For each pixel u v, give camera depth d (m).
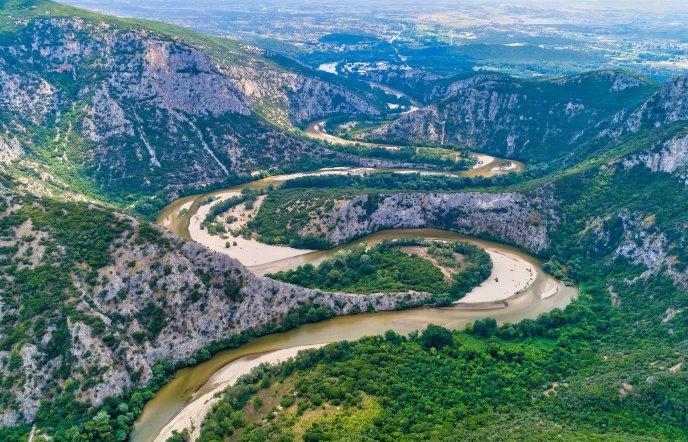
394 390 156.88
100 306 176.62
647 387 148.62
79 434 148.75
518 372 171.00
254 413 155.38
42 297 170.12
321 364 174.12
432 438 132.50
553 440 125.19
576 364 175.50
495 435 130.38
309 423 143.88
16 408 150.88
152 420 161.12
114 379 163.88
